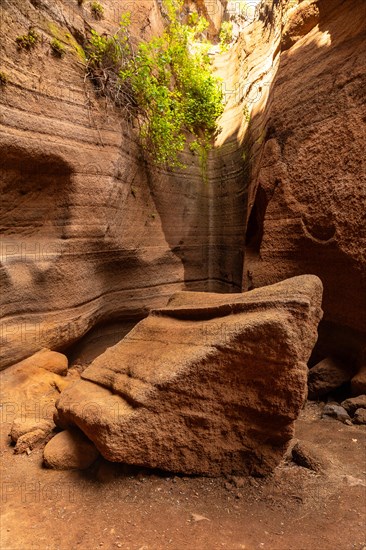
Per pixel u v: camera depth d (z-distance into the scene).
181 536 2.49
